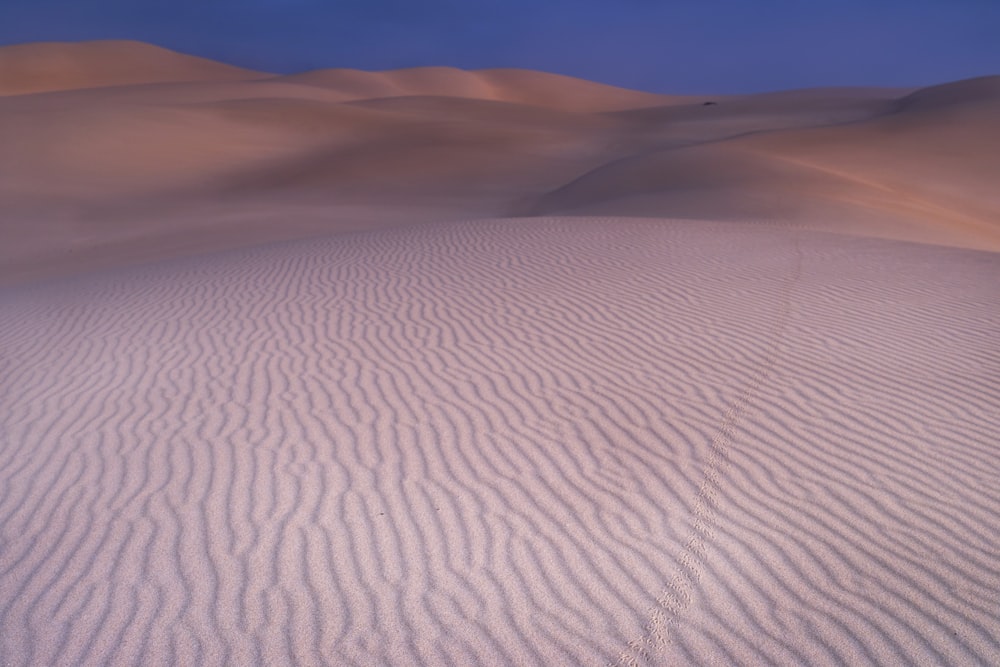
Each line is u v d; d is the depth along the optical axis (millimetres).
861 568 4371
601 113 77625
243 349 8164
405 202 30734
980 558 4422
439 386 7051
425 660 3814
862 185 25922
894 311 8883
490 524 4902
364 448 5898
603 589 4289
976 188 29328
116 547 4715
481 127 50781
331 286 10625
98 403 6832
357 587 4336
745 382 6941
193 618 4109
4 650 3910
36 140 36438
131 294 10727
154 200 30734
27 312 10070
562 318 8906
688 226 14305
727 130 62062
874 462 5500
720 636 3924
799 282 10156
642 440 5926
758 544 4617
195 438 6109
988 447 5676
